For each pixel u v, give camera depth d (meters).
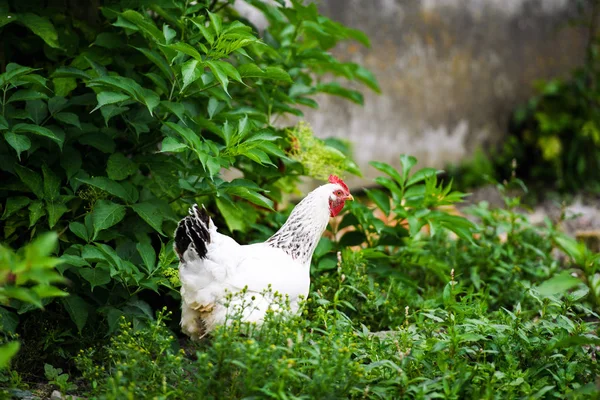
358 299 7.32
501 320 6.14
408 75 12.84
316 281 7.27
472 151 13.84
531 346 5.68
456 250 8.83
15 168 6.31
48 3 7.36
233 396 4.88
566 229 12.12
